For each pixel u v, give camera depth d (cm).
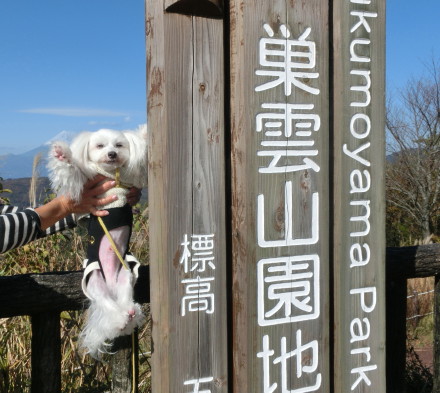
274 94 204
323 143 214
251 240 202
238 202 203
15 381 264
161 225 192
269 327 207
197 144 195
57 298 200
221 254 200
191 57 193
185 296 195
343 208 220
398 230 969
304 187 211
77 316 289
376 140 226
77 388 260
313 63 211
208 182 197
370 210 226
